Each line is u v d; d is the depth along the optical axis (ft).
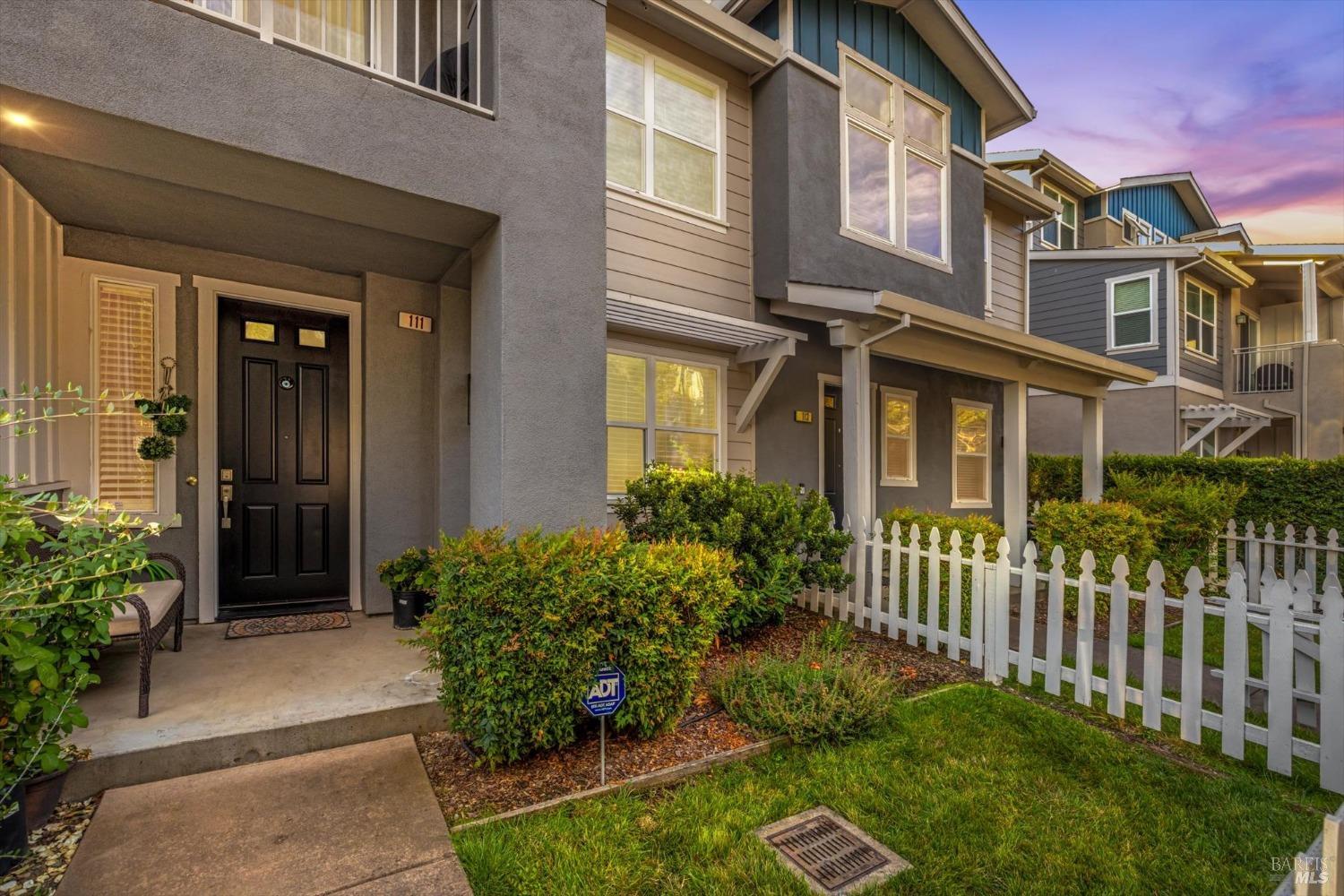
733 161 22.74
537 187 12.37
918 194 27.07
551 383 12.37
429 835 7.89
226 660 12.35
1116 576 12.10
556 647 9.48
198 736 9.17
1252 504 29.35
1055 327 46.85
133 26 8.75
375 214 11.92
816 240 22.56
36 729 7.07
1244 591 10.51
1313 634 11.59
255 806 8.34
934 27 27.04
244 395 15.51
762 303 23.31
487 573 9.39
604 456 12.98
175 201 11.82
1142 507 24.13
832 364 26.78
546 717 9.63
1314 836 8.29
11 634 6.75
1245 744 11.10
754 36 21.45
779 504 16.83
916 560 16.21
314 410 16.39
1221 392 47.29
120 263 13.62
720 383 23.26
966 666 14.99
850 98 24.32
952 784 9.51
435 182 11.25
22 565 7.45
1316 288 48.75
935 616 15.65
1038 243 47.42
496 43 12.04
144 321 14.02
